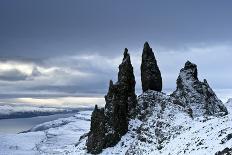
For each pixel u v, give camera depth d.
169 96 188.25
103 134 172.25
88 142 180.00
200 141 119.12
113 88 181.00
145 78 192.50
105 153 166.62
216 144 109.31
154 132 157.50
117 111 175.50
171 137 146.75
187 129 146.00
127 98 182.62
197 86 185.25
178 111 173.12
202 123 143.62
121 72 186.12
